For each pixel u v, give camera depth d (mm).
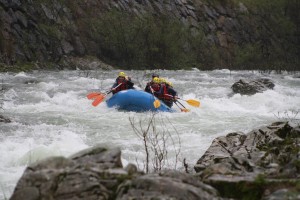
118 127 16969
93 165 7617
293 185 7371
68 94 26484
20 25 40906
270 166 8938
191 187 6824
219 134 16031
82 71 40750
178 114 20172
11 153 12531
